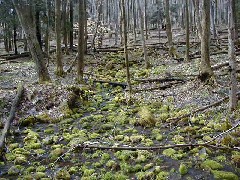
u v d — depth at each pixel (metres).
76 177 7.27
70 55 28.33
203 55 14.09
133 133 9.99
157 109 12.35
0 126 10.84
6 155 8.54
